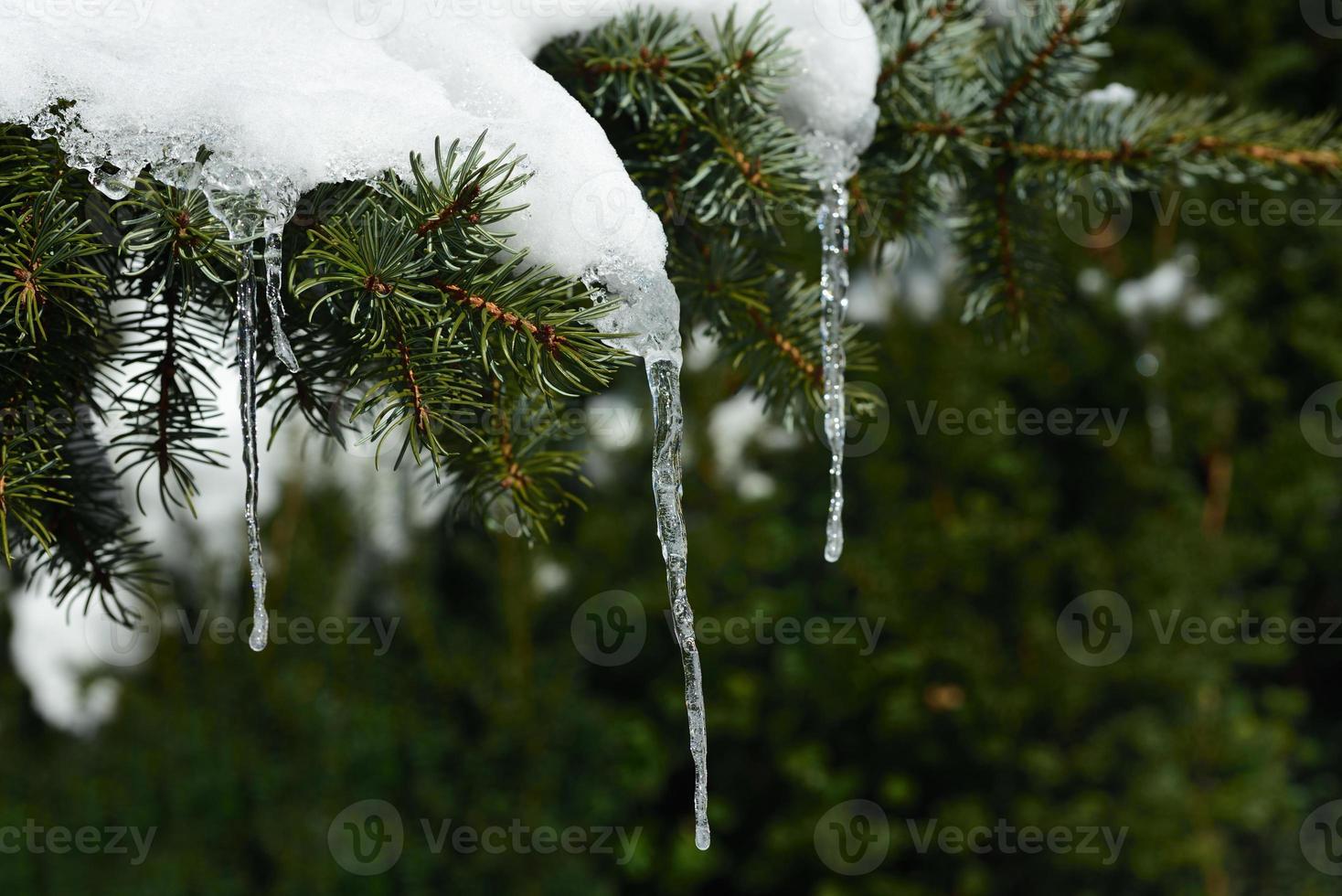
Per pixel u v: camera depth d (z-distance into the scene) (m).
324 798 3.31
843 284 1.70
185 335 1.60
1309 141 1.72
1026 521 3.66
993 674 3.51
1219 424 3.92
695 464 3.82
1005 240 1.77
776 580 3.97
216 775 3.37
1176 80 3.87
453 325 1.55
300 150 1.53
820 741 3.77
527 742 3.47
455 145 1.53
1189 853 3.38
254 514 1.56
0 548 1.65
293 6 1.58
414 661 3.63
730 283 1.71
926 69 1.70
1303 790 4.03
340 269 1.54
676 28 1.65
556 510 1.69
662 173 1.68
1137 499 3.88
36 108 1.52
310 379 1.61
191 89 1.53
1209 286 3.97
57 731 3.93
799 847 3.62
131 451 1.60
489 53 1.58
